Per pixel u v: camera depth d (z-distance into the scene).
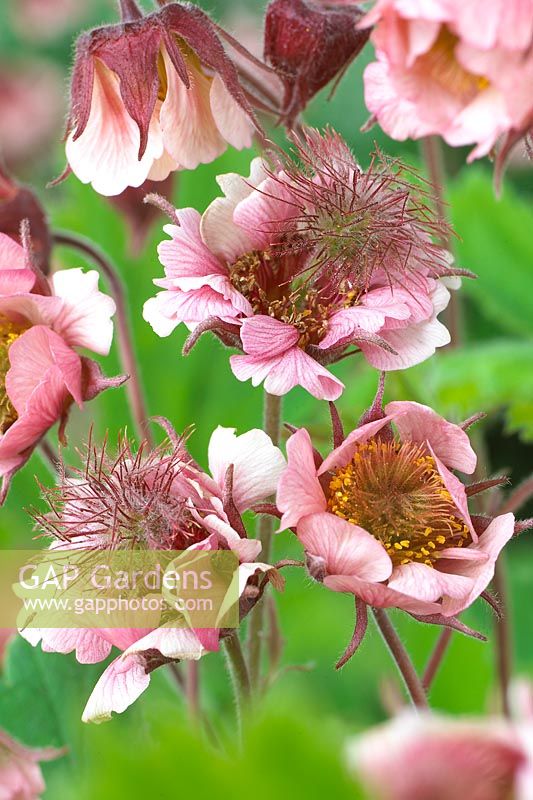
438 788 0.24
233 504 0.30
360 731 0.25
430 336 0.31
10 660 0.34
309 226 0.31
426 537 0.30
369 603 0.30
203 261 0.31
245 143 0.32
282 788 0.18
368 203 0.31
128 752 0.19
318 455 0.30
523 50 0.28
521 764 0.24
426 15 0.28
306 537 0.29
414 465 0.31
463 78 0.29
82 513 0.31
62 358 0.32
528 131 0.30
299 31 0.33
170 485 0.31
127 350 0.35
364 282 0.31
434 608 0.29
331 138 0.32
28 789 0.32
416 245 0.31
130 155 0.32
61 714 0.34
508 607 0.34
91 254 0.36
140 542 0.31
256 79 0.34
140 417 0.35
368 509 0.31
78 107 0.32
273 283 0.31
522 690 0.26
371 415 0.31
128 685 0.30
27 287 0.33
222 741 0.32
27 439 0.32
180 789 0.18
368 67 0.30
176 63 0.31
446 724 0.24
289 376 0.30
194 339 0.30
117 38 0.31
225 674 0.36
